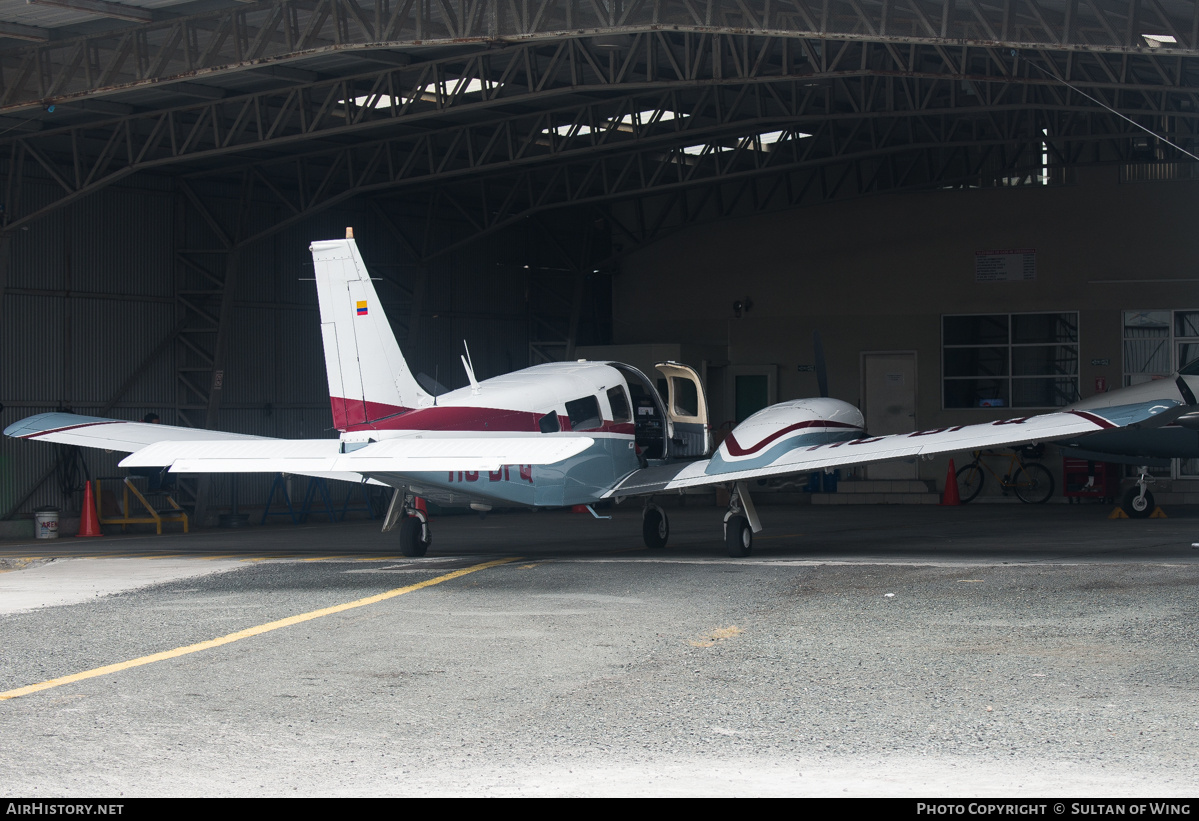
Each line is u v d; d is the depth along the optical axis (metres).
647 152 22.80
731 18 12.87
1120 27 13.38
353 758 4.96
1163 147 22.73
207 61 13.73
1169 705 5.60
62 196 19.62
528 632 7.83
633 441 13.16
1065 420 11.15
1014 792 4.38
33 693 6.23
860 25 13.31
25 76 14.83
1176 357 22.75
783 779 4.61
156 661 7.05
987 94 18.83
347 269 11.39
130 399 20.69
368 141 19.95
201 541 17.19
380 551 14.66
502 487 11.71
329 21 14.47
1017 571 10.45
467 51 15.95
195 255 21.53
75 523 19.70
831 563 11.53
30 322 19.34
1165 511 20.02
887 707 5.70
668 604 8.96
